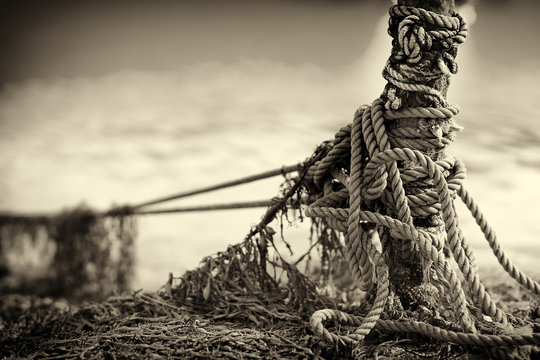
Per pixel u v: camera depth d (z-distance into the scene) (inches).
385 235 78.6
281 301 85.2
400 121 76.8
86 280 124.2
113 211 120.6
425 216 77.4
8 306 114.6
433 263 77.7
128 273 121.6
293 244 139.0
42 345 79.4
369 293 80.3
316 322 73.7
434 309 77.6
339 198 80.2
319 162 83.2
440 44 74.7
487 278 99.5
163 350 75.0
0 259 135.6
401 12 75.0
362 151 79.3
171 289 87.9
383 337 76.5
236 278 87.2
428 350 74.6
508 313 80.7
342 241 92.6
